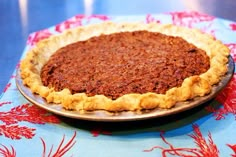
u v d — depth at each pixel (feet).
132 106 1.23
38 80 1.48
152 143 1.23
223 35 1.98
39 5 2.72
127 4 2.70
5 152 1.23
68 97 1.27
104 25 1.99
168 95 1.24
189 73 1.45
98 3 2.76
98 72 1.52
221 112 1.37
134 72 1.48
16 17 2.50
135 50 1.70
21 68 1.58
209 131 1.28
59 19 2.44
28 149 1.24
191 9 2.51
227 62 1.50
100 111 1.24
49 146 1.25
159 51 1.67
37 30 2.26
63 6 2.69
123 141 1.25
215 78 1.34
